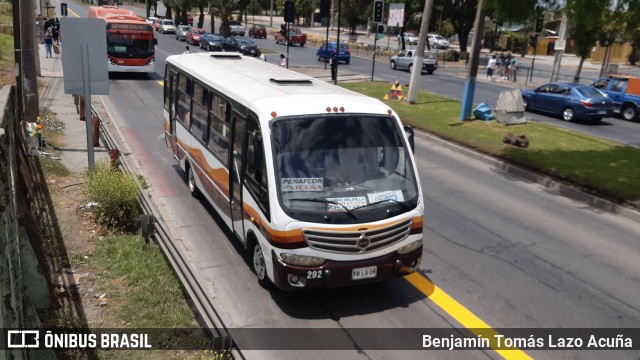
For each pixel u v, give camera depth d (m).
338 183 6.93
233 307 7.23
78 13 80.06
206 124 9.93
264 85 8.87
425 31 23.70
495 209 11.69
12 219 5.00
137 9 111.62
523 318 7.28
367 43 66.56
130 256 8.08
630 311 7.60
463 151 16.59
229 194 8.62
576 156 15.70
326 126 7.23
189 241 9.22
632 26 16.59
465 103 20.42
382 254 6.95
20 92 13.64
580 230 10.66
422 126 19.33
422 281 8.23
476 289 8.04
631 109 24.66
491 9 16.03
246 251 8.77
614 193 12.29
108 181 9.31
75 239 8.64
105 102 21.23
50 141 14.16
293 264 6.64
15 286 4.75
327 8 30.39
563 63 59.31
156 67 33.53
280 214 6.65
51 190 10.71
